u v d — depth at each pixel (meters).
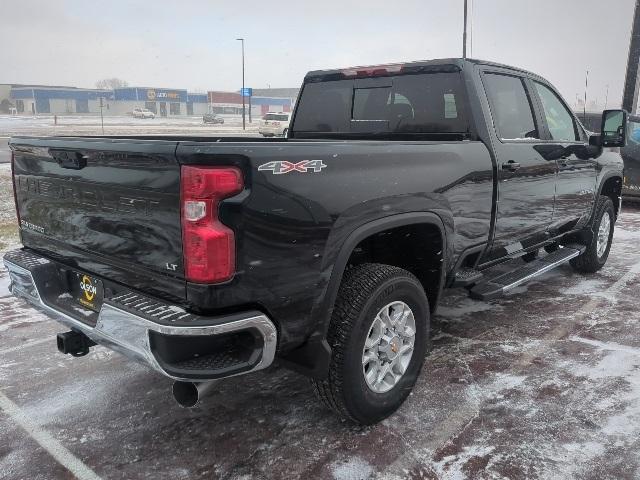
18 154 3.33
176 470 2.82
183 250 2.38
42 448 3.02
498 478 2.68
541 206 4.58
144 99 94.56
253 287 2.45
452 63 3.96
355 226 2.82
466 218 3.65
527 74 4.55
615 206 6.38
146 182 2.48
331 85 4.71
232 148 2.34
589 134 5.48
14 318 4.97
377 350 3.10
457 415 3.25
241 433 3.12
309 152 2.60
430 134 4.10
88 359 4.13
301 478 2.73
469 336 4.43
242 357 2.49
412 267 3.56
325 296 2.74
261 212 2.42
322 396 2.97
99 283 2.93
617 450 2.89
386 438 3.04
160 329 2.32
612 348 4.16
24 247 3.54
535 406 3.33
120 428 3.20
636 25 14.02
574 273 6.24
